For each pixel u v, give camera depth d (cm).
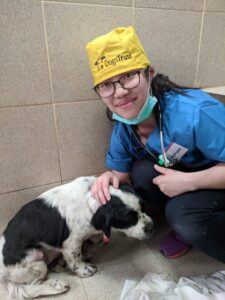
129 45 82
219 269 105
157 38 126
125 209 96
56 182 131
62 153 126
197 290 91
